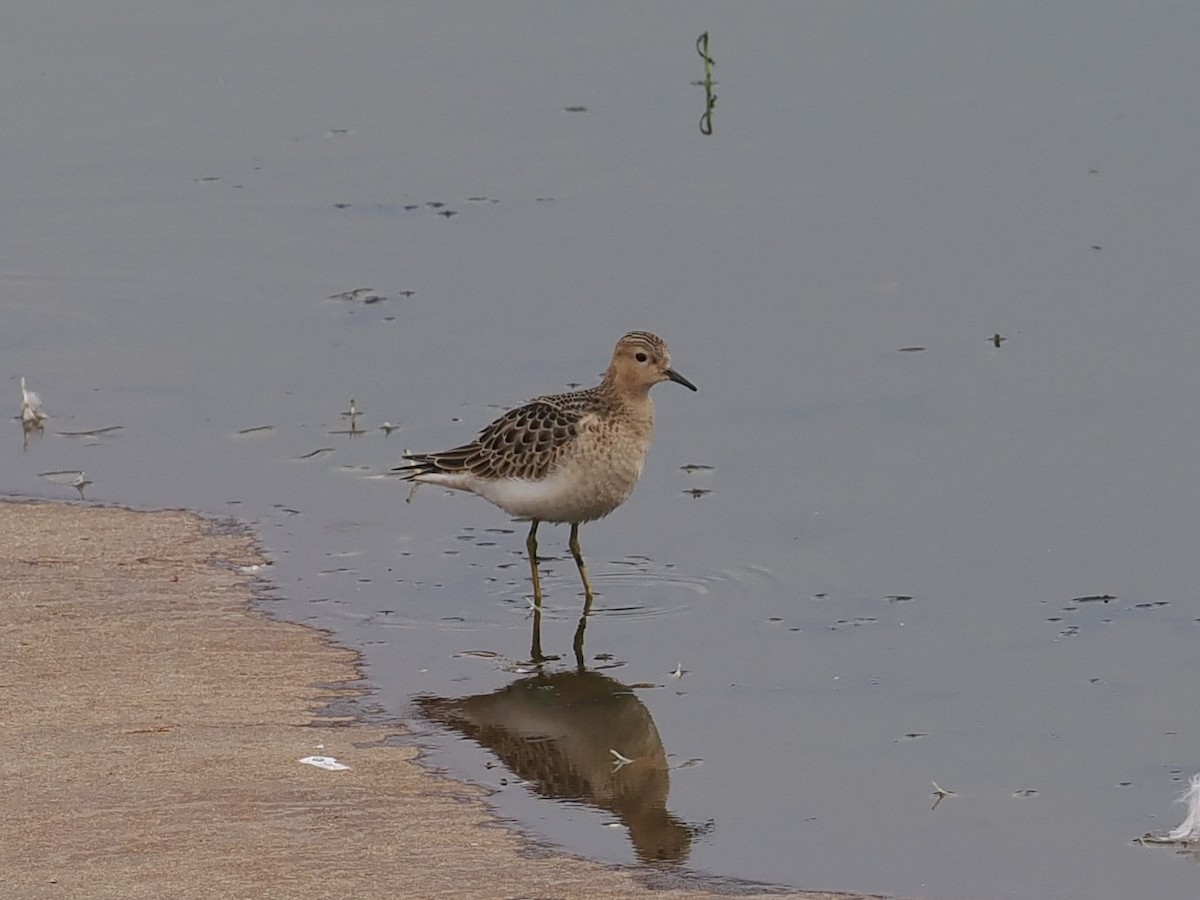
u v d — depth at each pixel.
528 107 22.67
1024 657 11.97
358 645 12.22
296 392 16.62
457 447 14.68
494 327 17.64
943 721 11.13
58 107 22.84
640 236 19.41
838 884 9.11
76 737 10.60
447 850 9.33
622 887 8.95
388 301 18.25
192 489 14.91
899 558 13.48
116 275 19.02
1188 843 9.54
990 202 19.83
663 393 16.34
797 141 21.45
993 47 23.64
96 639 12.11
